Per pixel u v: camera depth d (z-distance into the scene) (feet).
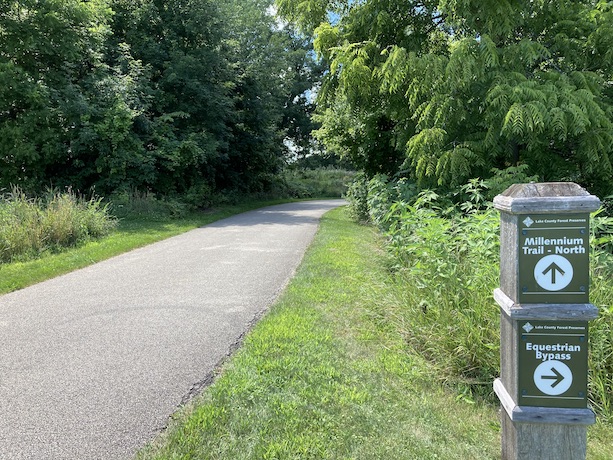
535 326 6.98
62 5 50.11
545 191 6.87
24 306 18.56
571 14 28.07
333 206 86.69
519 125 22.20
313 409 10.00
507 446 7.75
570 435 7.10
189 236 40.91
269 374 11.65
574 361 6.92
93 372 12.09
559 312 6.80
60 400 10.59
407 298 15.11
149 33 68.08
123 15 65.31
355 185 54.24
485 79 25.31
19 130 48.34
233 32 80.94
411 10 34.81
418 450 8.74
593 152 23.82
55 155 52.19
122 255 30.99
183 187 67.67
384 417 9.88
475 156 25.73
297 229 45.70
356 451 8.61
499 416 10.36
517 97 22.90
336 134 47.88
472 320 12.37
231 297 19.49
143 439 9.02
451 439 9.26
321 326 15.33
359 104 36.60
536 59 26.61
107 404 10.40
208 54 68.90
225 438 8.95
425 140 26.08
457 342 12.12
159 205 56.29
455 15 28.04
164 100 64.39
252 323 15.99
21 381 11.60
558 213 6.77
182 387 11.22
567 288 6.82
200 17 68.49
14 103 50.57
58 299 19.60
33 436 9.12
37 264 26.58
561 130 22.95
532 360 7.04
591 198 6.63
